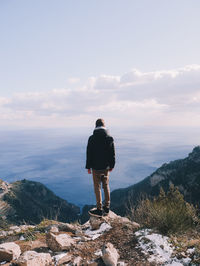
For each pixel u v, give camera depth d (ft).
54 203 484.74
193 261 10.25
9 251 11.35
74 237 14.52
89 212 16.65
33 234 15.61
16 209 381.40
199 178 235.40
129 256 11.38
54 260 11.29
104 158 15.97
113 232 14.42
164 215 14.40
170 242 12.39
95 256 11.40
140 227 14.73
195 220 15.61
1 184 458.09
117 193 373.81
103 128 16.26
